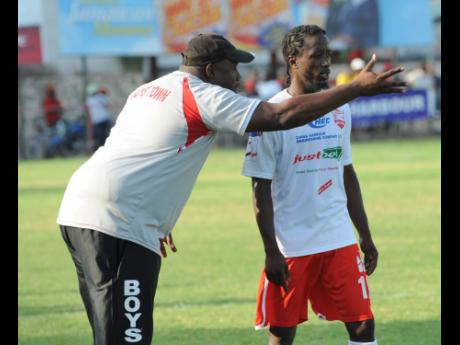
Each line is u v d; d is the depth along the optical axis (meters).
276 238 14.51
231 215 36.34
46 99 68.44
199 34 13.12
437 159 56.38
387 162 55.44
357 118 72.12
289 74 14.62
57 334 18.75
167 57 79.12
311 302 15.02
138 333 12.52
